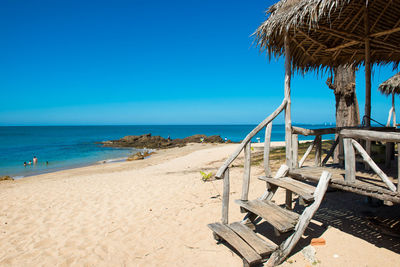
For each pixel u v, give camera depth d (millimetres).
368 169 4754
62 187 9070
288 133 4684
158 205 6520
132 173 12039
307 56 6305
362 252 3562
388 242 3734
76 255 4254
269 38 4945
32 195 8055
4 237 5055
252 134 4438
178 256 4043
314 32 5363
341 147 5066
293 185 3992
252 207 4059
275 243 4191
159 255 4121
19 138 62531
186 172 11070
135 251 4301
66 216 6098
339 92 7961
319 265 3402
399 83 10461
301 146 15547
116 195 7684
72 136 73250
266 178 4465
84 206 6785
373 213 4723
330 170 4570
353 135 3521
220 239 4387
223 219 4398
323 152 11836
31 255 4312
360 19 5254
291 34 5117
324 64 6816
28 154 26859
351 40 5699
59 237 4977
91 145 39656
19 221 5879
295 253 3748
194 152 22047
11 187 9930
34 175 14648
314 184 6227
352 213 4828
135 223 5477
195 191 7547
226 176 4406
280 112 4680
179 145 33969
